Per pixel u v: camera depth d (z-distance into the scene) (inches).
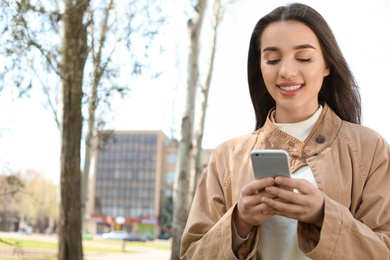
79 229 278.1
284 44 60.3
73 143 273.4
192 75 383.9
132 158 2977.4
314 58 60.7
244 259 58.4
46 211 2138.3
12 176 233.9
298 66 60.1
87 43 242.5
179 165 377.1
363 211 58.1
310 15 61.1
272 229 60.1
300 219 51.4
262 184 50.8
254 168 51.5
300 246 53.5
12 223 2410.2
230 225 56.4
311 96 61.7
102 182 2967.5
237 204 56.8
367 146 61.4
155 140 2979.8
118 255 974.4
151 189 2923.2
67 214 275.1
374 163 60.2
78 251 275.1
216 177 68.7
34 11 185.3
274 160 49.6
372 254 51.8
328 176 58.9
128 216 2896.2
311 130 63.5
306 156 61.7
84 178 504.1
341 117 70.7
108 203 2935.5
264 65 62.2
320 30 61.2
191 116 382.9
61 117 271.9
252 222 54.1
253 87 74.5
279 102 61.8
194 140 441.7
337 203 52.5
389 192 58.9
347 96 69.1
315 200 50.5
